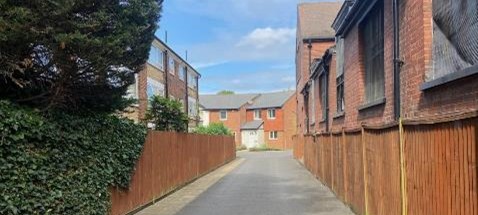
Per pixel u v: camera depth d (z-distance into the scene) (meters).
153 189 13.13
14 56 6.65
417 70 7.52
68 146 7.54
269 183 17.67
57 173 7.19
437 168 5.15
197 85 48.34
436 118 5.16
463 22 6.06
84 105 8.89
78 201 7.75
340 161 12.59
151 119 18.59
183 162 17.72
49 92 7.48
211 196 14.16
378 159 8.16
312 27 38.19
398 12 8.63
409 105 7.95
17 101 7.36
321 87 22.08
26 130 6.45
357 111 12.40
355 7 11.53
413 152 6.05
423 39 7.24
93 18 7.08
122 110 10.17
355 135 10.39
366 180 9.21
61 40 6.53
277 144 75.44
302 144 31.41
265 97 80.25
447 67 6.57
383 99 9.72
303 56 37.41
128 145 10.30
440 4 6.81
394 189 7.02
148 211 11.56
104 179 8.86
